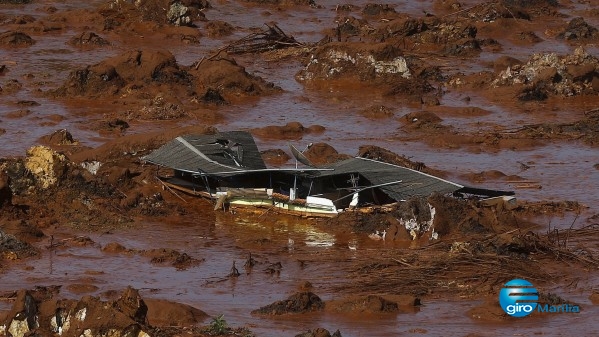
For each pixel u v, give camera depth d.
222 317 54.31
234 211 72.38
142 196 72.94
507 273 61.47
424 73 114.88
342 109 103.00
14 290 58.28
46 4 146.38
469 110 103.06
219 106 101.62
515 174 83.75
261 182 74.50
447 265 62.59
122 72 105.00
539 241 65.31
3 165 73.31
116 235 67.94
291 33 135.12
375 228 68.94
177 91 103.94
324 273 62.41
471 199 71.38
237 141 77.38
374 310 56.03
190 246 66.62
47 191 72.62
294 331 53.31
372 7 150.75
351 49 112.31
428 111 101.50
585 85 110.06
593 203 76.50
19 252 63.66
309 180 72.88
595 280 61.72
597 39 138.50
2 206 69.06
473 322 55.41
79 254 64.38
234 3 152.50
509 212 70.19
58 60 117.38
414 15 151.62
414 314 56.31
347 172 71.38
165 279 61.22
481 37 137.38
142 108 98.00
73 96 102.06
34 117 94.81
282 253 65.75
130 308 50.97
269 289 60.12
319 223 70.50
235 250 66.25
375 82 110.56
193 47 126.88
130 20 133.75
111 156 80.44
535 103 107.19
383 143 91.69
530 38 137.00
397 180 71.25
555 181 82.12
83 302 50.75
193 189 74.50
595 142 93.38
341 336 52.28
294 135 93.00
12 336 50.72
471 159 87.69
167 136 81.25
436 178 72.00
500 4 144.50
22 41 123.00
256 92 106.19
